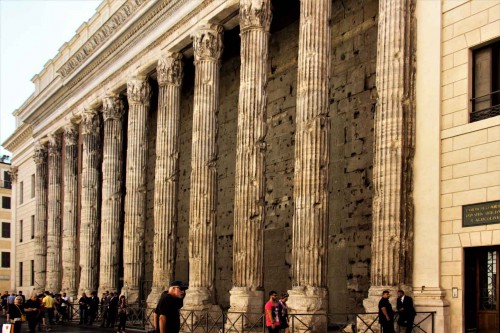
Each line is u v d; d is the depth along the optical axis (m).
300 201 20.62
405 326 16.34
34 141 53.94
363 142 23.97
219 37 27.69
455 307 16.30
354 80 24.83
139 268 32.38
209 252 26.08
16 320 20.53
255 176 23.34
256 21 24.09
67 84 44.22
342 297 23.89
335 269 24.41
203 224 26.16
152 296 28.73
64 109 45.84
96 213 40.12
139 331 27.36
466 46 17.03
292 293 20.11
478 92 16.84
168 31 30.50
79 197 43.94
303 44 21.50
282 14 29.27
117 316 31.20
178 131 30.61
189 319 24.84
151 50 32.47
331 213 25.05
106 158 37.09
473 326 16.16
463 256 16.38
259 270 22.92
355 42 25.03
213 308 25.44
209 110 27.09
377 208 17.91
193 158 26.98
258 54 23.98
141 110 33.84
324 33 21.42
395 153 17.72
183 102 38.06
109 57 37.25
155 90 38.06
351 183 24.28
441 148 17.28
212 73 27.38
